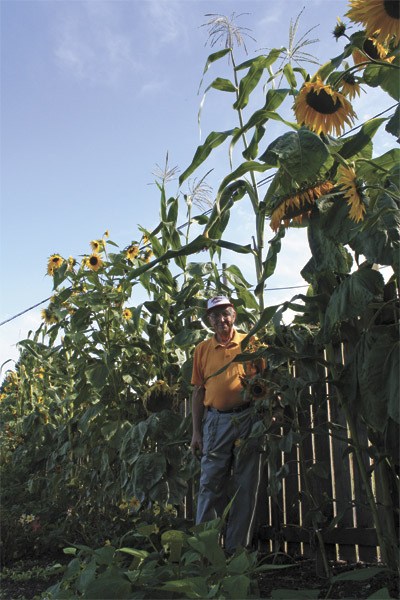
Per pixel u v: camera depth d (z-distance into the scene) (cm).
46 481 612
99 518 501
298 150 280
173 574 197
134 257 534
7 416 781
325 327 286
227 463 390
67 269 564
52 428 648
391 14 225
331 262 290
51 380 706
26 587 414
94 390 538
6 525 523
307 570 363
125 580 188
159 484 420
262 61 396
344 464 386
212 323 405
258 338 372
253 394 351
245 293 441
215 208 379
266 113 360
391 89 301
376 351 266
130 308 524
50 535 510
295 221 304
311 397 351
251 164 370
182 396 512
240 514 378
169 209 461
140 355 517
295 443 319
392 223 261
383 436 300
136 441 435
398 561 277
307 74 381
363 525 366
